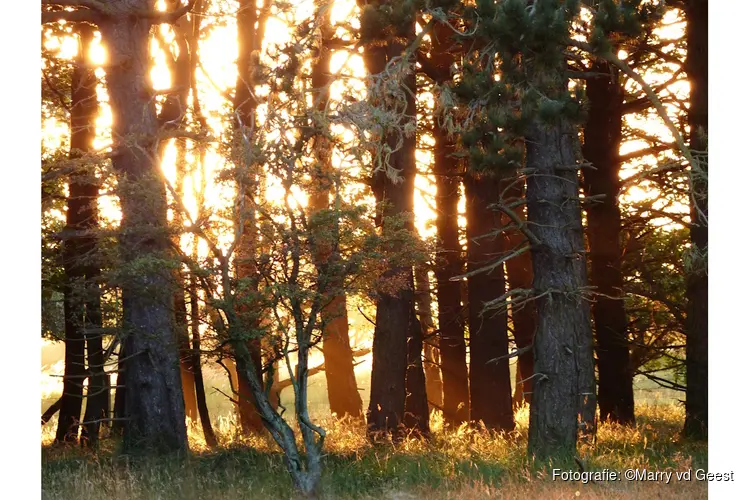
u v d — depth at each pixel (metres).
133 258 33.47
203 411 45.16
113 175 34.94
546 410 34.41
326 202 44.03
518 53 31.30
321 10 36.03
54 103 51.28
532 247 34.72
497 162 31.27
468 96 32.00
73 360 48.25
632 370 51.84
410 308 47.72
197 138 35.53
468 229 48.72
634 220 54.81
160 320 38.81
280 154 30.44
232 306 29.42
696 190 40.28
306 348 30.23
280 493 29.39
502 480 29.94
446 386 55.69
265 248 30.52
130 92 39.44
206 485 30.44
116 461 36.03
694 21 41.69
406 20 33.78
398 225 32.06
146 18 40.06
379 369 44.03
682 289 56.56
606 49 30.61
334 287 30.47
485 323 47.59
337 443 41.44
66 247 46.19
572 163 35.22
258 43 52.75
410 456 35.53
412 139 44.84
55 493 29.08
